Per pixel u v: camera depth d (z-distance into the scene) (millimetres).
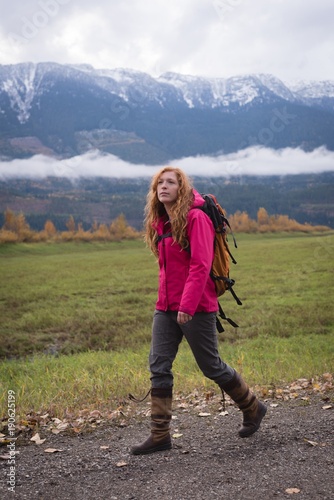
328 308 19094
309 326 16172
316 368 8094
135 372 7957
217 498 2947
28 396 5977
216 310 3932
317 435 4023
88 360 11023
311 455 3582
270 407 5109
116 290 26438
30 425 4504
